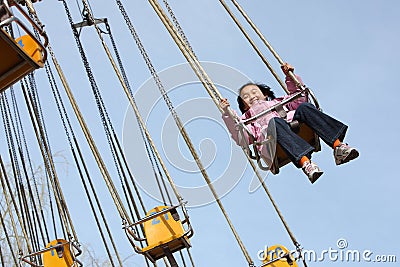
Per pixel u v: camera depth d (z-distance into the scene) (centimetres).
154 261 1588
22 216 1673
